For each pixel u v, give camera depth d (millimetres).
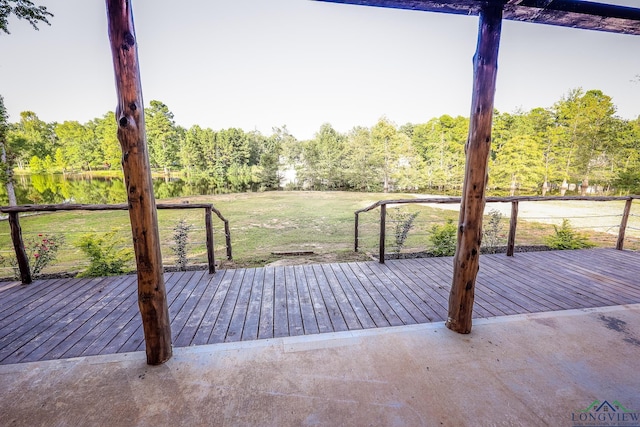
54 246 3953
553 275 3475
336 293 3000
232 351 1984
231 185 27906
